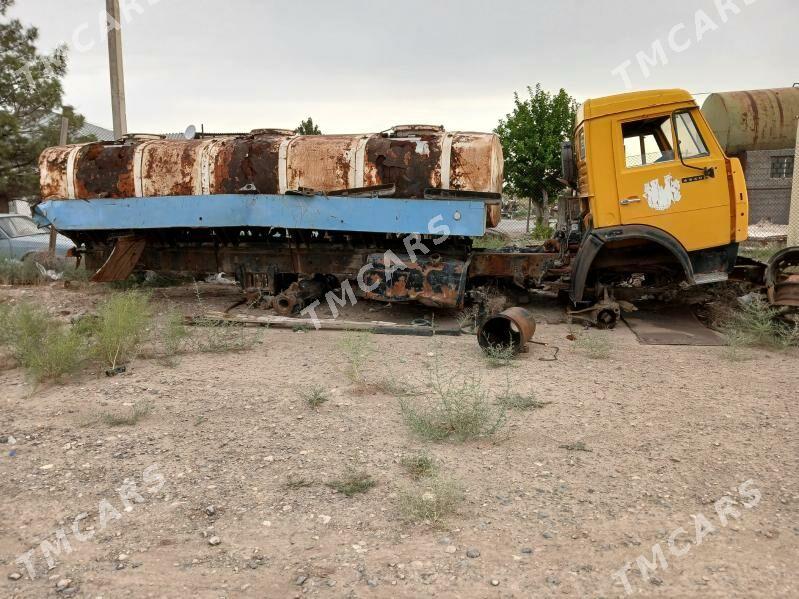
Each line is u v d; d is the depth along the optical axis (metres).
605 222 7.34
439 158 7.66
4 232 12.64
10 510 3.38
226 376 5.77
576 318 8.26
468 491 3.51
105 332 6.23
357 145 7.91
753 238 14.70
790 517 3.18
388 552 2.94
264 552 2.96
